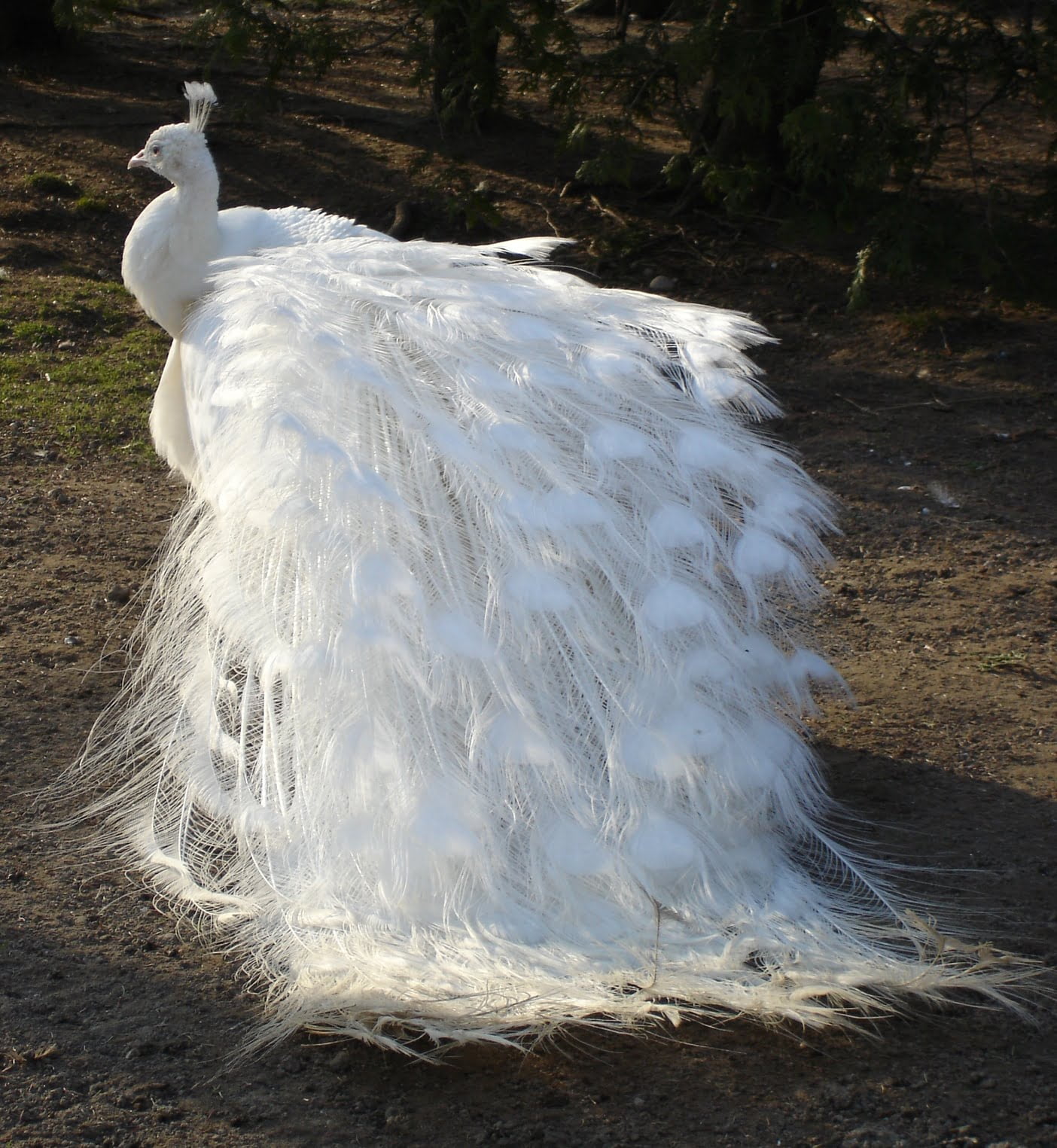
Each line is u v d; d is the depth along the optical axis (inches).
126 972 142.6
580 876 136.1
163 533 259.1
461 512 150.3
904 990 129.0
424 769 140.2
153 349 347.9
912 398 339.9
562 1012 123.3
